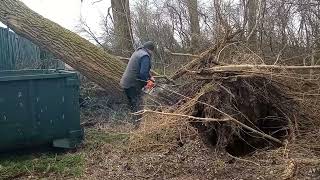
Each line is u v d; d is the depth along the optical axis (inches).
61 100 221.6
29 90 212.7
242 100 224.2
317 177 170.1
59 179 188.2
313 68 230.8
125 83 279.6
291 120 233.1
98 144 234.1
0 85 206.7
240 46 265.1
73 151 227.6
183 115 210.5
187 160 197.2
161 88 261.9
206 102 221.0
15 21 293.9
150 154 207.3
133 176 187.0
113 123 284.2
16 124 211.0
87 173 193.2
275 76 225.8
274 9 345.1
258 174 179.8
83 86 336.8
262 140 224.5
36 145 220.2
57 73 223.5
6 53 387.2
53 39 293.0
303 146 210.4
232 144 220.4
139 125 245.3
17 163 207.3
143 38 434.3
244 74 221.9
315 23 350.9
